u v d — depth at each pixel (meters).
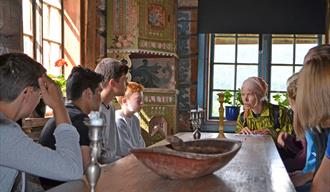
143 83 5.04
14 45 2.67
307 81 1.63
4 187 1.45
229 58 5.48
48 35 3.78
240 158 2.04
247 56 5.47
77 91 2.13
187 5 5.33
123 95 2.86
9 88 1.45
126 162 1.88
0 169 1.43
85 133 1.87
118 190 1.34
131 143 3.13
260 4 5.19
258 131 3.45
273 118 3.54
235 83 5.48
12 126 1.42
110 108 2.82
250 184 1.44
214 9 5.27
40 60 3.57
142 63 5.06
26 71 1.47
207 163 1.43
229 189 1.37
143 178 1.53
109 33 4.52
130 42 4.46
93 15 4.35
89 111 2.17
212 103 5.49
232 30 5.24
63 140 1.52
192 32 5.35
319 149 1.67
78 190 1.35
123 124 3.11
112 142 2.80
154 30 4.64
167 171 1.45
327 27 5.03
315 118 1.62
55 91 1.60
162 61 5.02
